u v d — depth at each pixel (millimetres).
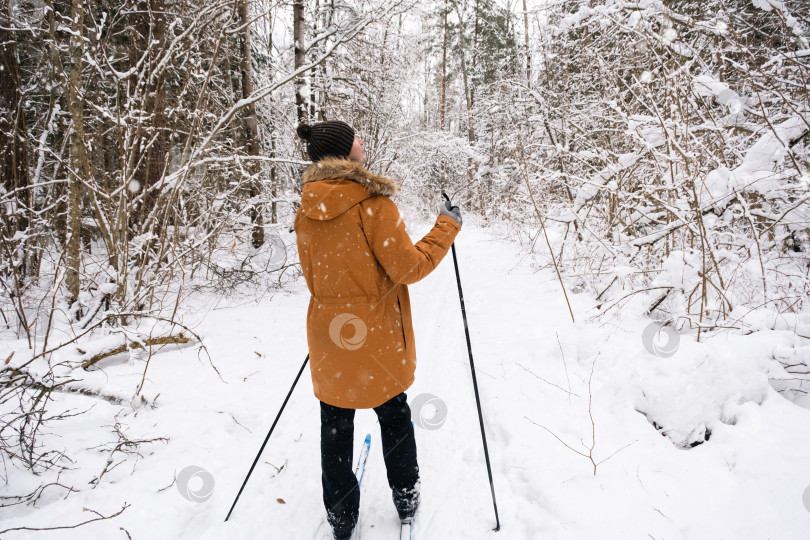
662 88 3758
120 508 1845
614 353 2756
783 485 1594
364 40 8383
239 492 1859
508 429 2389
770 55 3541
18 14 3826
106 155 4867
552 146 6199
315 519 1917
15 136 3863
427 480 2143
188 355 3564
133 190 3812
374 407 1614
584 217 5094
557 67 7391
